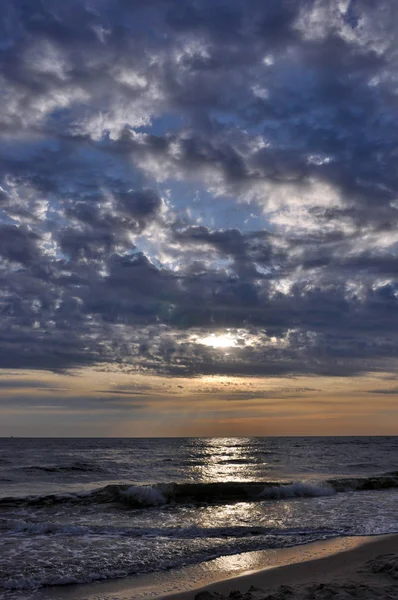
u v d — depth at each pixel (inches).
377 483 836.6
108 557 358.6
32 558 354.0
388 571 311.6
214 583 298.0
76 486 919.7
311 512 577.0
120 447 2869.1
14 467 1248.2
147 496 647.8
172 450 2449.6
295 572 320.8
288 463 1526.8
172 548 387.2
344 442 4109.3
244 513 570.3
